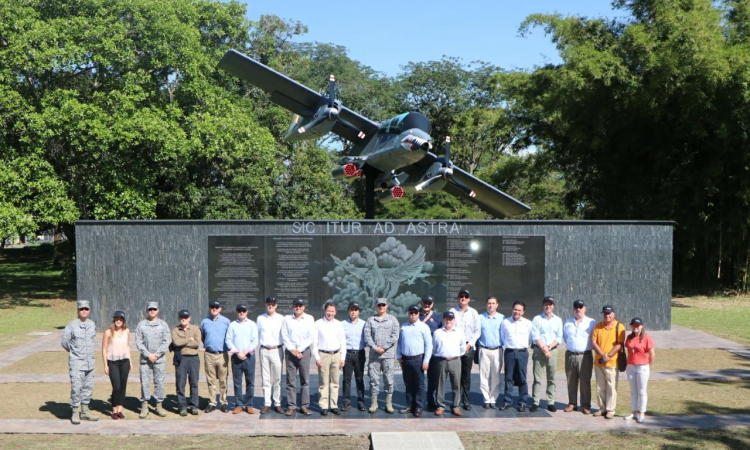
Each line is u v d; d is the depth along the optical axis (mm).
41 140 24234
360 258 16828
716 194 27859
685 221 28531
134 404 11391
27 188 24281
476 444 9367
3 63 23812
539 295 17203
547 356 10961
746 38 26703
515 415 10844
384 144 18234
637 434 9820
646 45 25797
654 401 11633
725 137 25484
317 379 13320
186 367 10727
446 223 17094
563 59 29984
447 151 18938
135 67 27406
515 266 17203
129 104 25047
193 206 29109
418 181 20016
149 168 28609
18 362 14680
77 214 24922
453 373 10750
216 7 29875
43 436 9656
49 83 26203
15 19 23938
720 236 27844
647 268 18484
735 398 11812
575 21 30109
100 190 25969
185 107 28781
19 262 46719
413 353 10695
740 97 24984
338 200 33906
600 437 9672
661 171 29312
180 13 27938
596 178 32094
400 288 16906
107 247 17438
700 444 9359
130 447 9188
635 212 30203
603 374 10703
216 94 28922
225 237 16828
